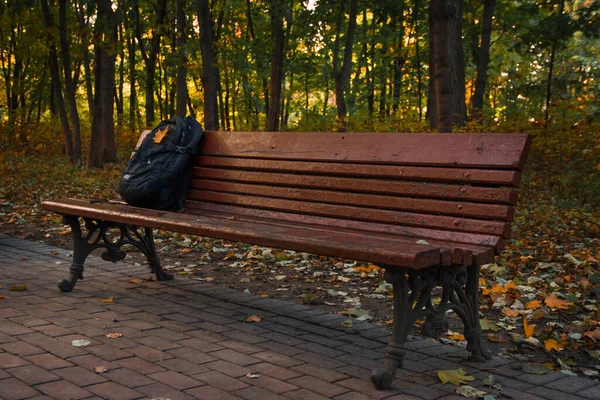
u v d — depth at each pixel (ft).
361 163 13.58
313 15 72.02
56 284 16.76
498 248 11.18
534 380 10.57
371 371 10.80
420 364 11.34
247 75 97.40
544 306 15.84
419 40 90.74
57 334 12.26
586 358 12.04
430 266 10.44
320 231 12.42
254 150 16.03
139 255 21.52
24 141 70.95
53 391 9.30
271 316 14.32
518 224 28.78
